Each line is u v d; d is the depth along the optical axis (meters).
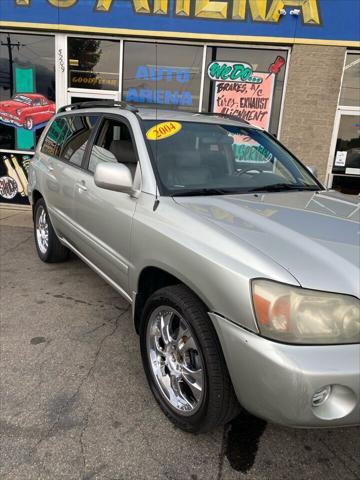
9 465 2.17
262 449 2.35
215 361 2.12
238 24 7.29
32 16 7.58
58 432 2.40
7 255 5.54
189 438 2.40
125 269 2.99
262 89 7.70
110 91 8.01
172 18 7.38
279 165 3.57
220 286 2.06
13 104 8.29
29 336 3.46
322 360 1.81
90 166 3.76
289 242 2.15
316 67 7.31
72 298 4.24
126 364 3.11
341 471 2.21
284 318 1.86
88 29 7.55
